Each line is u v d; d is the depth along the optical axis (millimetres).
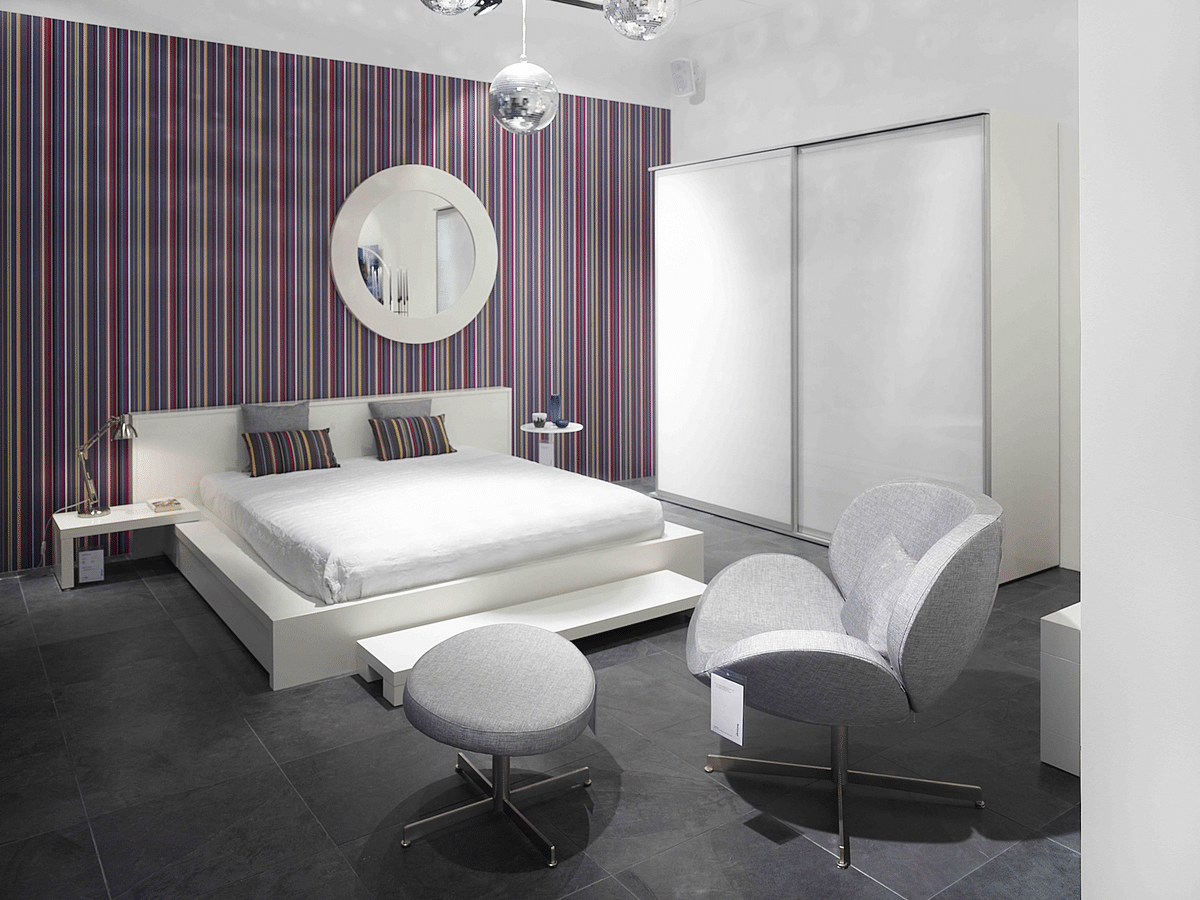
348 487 4281
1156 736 1308
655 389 6305
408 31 5395
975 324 4016
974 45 4602
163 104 4660
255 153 4949
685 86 6230
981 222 3945
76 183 4469
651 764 2602
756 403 5195
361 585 3209
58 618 3805
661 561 3994
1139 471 1299
